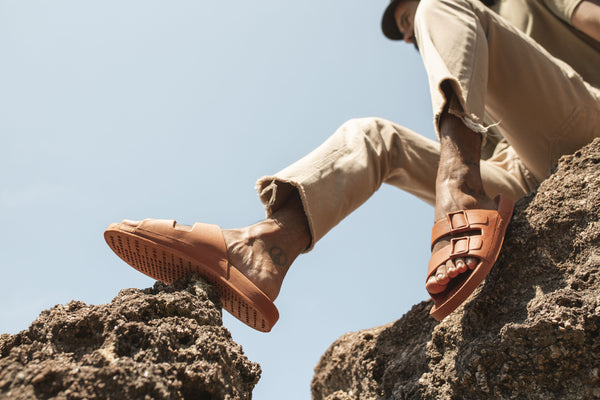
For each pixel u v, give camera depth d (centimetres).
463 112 125
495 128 178
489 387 110
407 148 145
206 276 119
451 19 136
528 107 141
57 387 95
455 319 126
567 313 106
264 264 119
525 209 127
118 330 103
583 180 124
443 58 131
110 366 96
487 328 118
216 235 118
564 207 122
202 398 104
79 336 104
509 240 124
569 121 141
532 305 114
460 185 121
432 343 128
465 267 110
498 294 121
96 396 94
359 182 132
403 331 146
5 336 104
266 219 126
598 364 104
